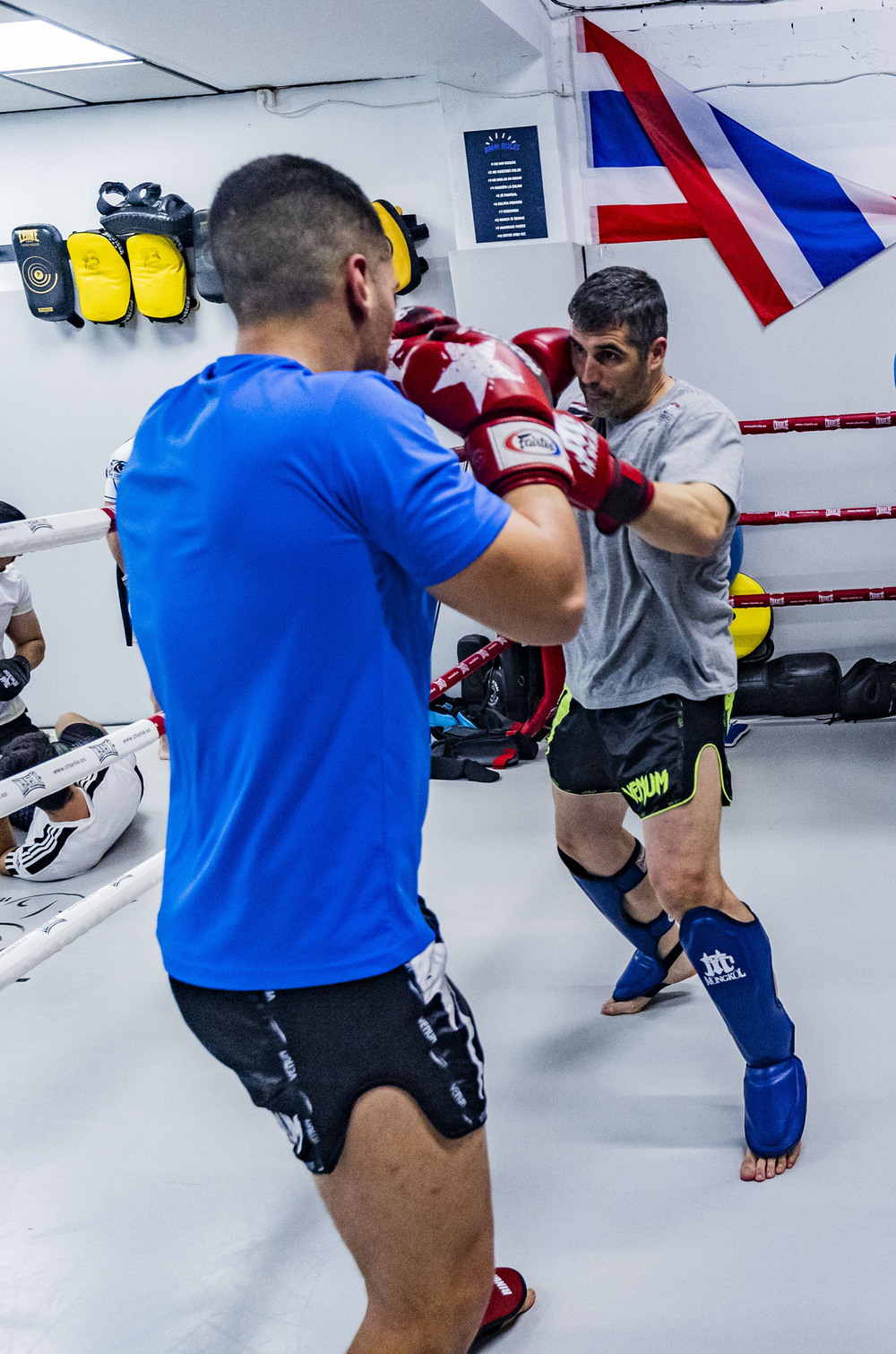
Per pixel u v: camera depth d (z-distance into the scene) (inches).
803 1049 79.0
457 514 31.0
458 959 98.7
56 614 194.1
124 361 185.2
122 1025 92.7
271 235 33.9
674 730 65.3
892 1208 62.4
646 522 53.7
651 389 66.3
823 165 165.8
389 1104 33.9
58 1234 66.4
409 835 34.7
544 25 161.6
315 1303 59.1
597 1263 60.4
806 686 163.2
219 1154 73.4
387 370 37.1
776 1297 56.7
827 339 169.8
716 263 170.6
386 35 146.2
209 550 32.8
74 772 66.2
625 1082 77.2
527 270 168.4
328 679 32.7
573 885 113.3
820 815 125.8
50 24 135.8
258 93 173.5
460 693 181.6
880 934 95.5
